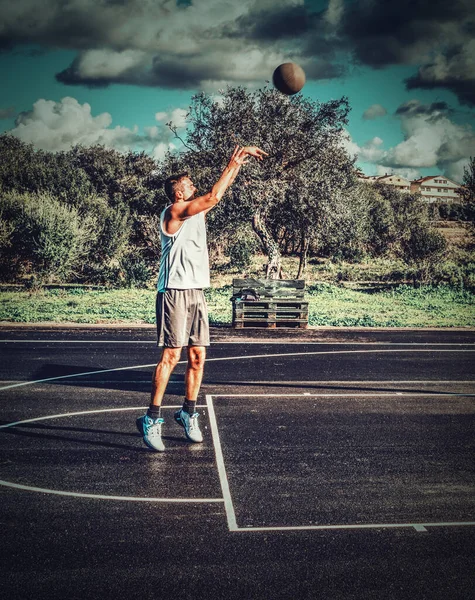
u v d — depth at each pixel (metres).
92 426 6.52
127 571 3.54
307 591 3.35
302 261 23.48
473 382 9.03
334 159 19.59
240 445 5.94
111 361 10.23
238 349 11.64
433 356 11.20
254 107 19.55
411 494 4.78
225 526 4.15
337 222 20.02
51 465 5.31
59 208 22.77
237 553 3.77
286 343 12.48
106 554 3.74
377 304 19.27
